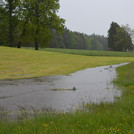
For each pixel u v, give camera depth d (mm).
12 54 35875
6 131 4574
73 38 162125
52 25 52750
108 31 116062
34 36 50938
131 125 4832
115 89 11758
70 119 5398
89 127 4672
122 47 108188
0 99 9227
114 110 6375
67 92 10945
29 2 51969
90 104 7938
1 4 54719
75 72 21766
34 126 4871
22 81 15047
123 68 25141
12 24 54906
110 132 4309
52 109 7453
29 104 8297
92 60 40125
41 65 26672
